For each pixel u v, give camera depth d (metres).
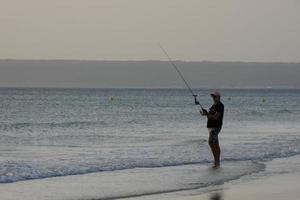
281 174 22.48
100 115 69.81
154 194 17.86
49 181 20.08
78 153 28.88
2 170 21.84
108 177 21.17
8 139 37.03
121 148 31.67
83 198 17.05
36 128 47.41
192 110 86.94
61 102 117.75
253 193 18.22
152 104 114.69
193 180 20.69
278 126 54.78
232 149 31.28
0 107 87.94
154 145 33.59
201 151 30.08
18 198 16.91
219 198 17.31
